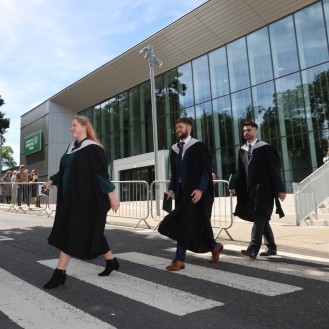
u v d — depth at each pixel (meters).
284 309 3.30
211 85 20.52
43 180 31.81
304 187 9.92
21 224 10.20
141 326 2.95
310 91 16.45
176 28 20.20
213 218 8.30
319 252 5.91
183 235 4.80
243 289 3.93
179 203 4.95
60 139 31.48
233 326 2.93
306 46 16.72
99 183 4.12
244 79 19.03
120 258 5.61
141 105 25.03
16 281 4.34
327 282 4.16
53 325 2.98
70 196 4.09
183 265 4.88
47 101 31.83
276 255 5.69
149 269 4.88
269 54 18.05
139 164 23.61
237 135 19.09
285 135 17.20
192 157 4.90
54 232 4.05
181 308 3.35
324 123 15.87
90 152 4.16
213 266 5.02
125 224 10.23
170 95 22.78
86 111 30.84
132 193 10.89
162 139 23.05
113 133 27.47
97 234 4.09
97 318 3.13
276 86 17.72
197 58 21.34
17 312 3.29
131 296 3.72
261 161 5.47
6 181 18.12
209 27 19.36
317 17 16.36
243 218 5.68
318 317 3.10
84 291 3.91
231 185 5.74
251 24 18.38
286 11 17.22
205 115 20.70
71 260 5.50
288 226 9.44
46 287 4.01
